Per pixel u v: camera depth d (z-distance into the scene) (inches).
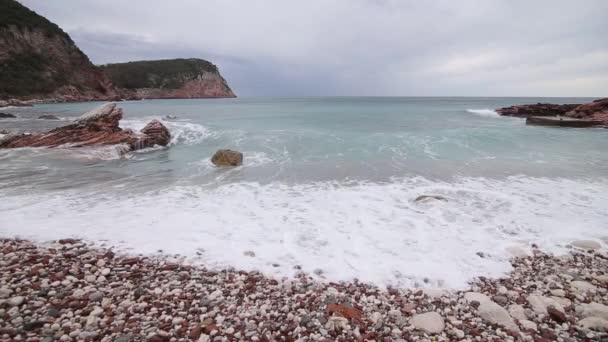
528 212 306.8
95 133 638.5
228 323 153.5
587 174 447.2
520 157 553.9
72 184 387.5
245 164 507.5
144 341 138.0
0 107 1865.2
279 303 171.0
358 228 269.0
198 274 196.9
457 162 516.4
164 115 1365.7
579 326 155.6
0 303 156.2
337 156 560.4
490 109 2165.4
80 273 190.5
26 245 223.1
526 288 189.3
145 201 330.0
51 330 141.7
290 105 2657.5
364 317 161.6
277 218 289.4
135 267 201.6
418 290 185.2
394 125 1048.2
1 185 375.2
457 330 151.9
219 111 1729.8
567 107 1422.2
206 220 281.6
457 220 287.3
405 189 380.5
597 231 265.4
